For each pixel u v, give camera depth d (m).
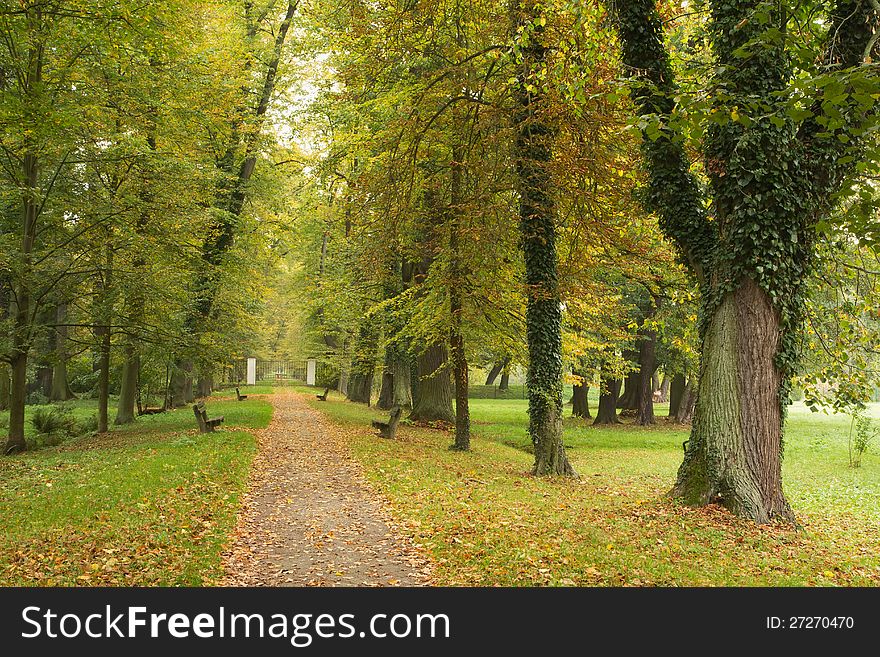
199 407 18.92
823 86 5.82
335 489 11.70
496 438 24.33
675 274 16.50
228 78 23.31
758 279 9.46
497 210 13.65
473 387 60.84
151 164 17.75
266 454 15.55
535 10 12.05
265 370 71.06
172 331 20.33
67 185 17.69
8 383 32.38
